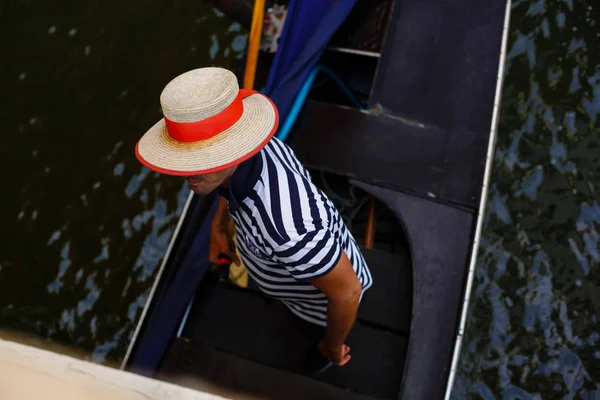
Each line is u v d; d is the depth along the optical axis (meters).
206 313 2.62
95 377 0.60
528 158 4.34
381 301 2.58
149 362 2.50
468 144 2.80
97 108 4.88
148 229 4.43
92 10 5.29
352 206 3.17
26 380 0.57
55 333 4.14
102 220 4.48
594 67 4.59
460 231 2.62
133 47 5.09
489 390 3.67
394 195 2.73
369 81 3.40
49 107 4.91
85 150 4.73
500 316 3.88
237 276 2.51
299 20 2.81
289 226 1.28
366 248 2.68
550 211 4.16
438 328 2.45
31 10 5.35
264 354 2.54
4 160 4.73
